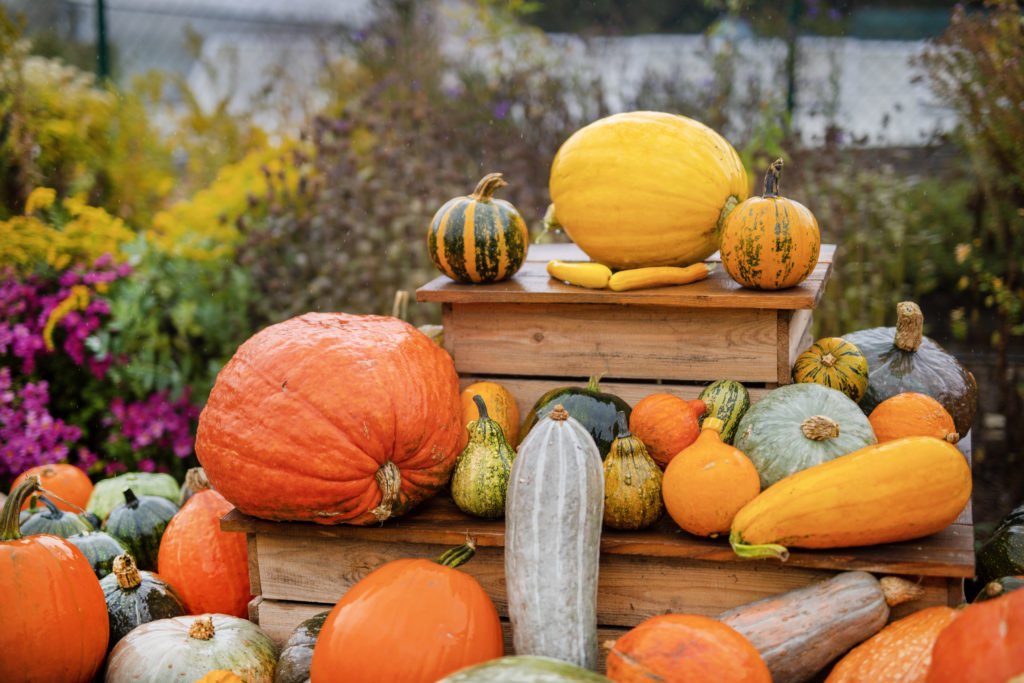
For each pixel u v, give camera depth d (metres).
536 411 2.35
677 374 2.43
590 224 2.42
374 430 2.04
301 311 4.32
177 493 3.16
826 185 4.75
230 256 4.43
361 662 1.83
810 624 1.86
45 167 4.90
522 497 1.96
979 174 4.13
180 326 4.04
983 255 4.30
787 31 5.43
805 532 1.90
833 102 5.34
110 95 5.40
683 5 7.39
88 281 3.92
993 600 1.49
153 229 4.75
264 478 2.07
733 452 2.01
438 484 2.24
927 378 2.54
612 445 2.13
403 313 3.05
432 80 5.86
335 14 8.30
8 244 3.87
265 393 2.09
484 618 1.90
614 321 2.44
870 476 1.89
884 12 6.83
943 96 4.29
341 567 2.29
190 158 6.00
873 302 4.48
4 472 3.68
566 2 7.21
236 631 2.22
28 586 2.01
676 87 5.55
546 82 5.32
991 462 3.82
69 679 2.07
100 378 3.92
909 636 1.81
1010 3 3.84
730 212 2.32
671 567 2.10
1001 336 3.87
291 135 6.02
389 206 4.44
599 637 2.19
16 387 3.81
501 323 2.53
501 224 2.44
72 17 7.41
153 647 2.12
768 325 2.32
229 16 8.55
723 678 1.66
